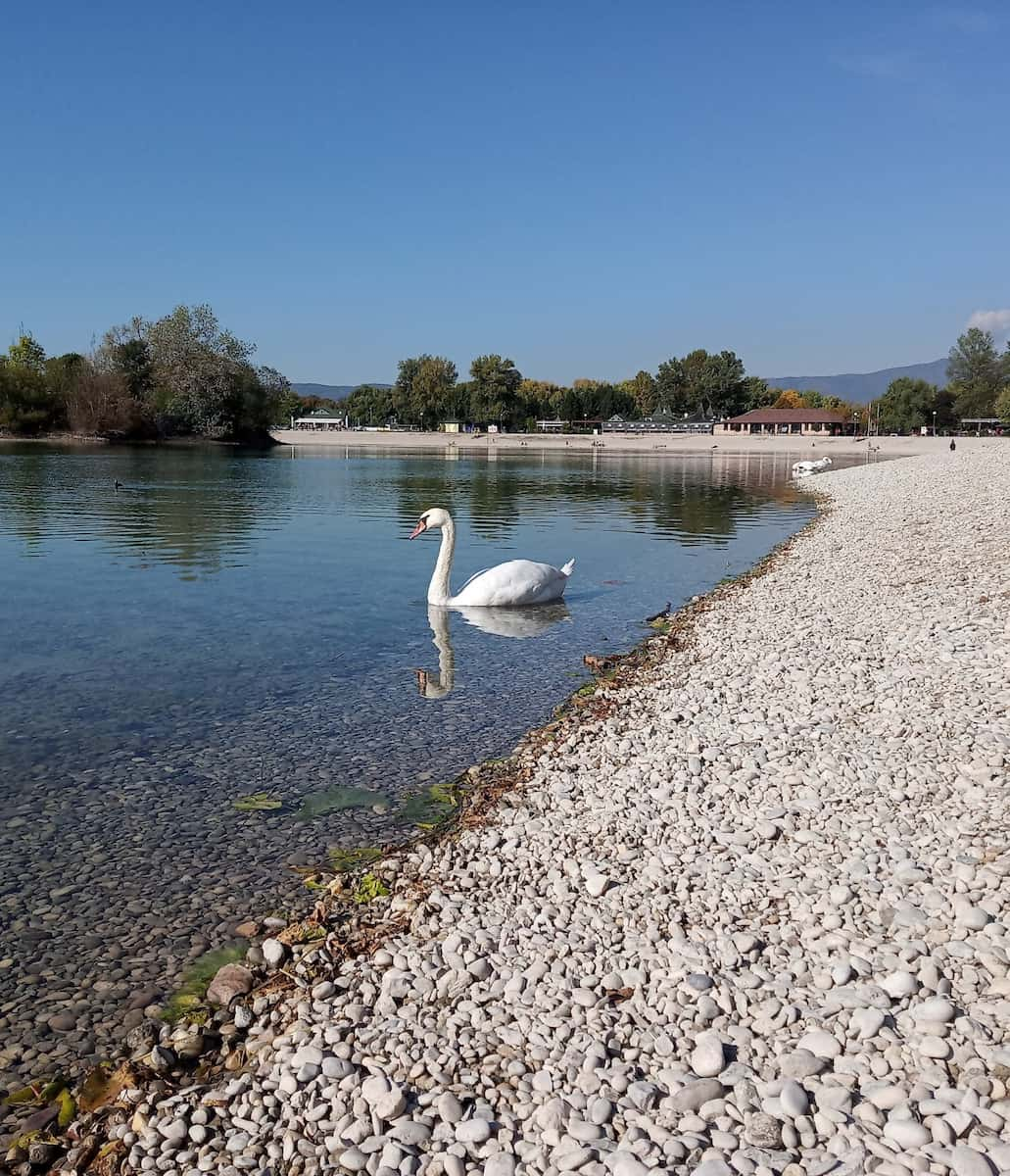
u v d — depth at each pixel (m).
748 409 167.25
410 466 64.06
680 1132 3.72
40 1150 3.93
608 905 5.62
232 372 85.31
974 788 6.90
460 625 13.92
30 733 8.93
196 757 8.42
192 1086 4.30
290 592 16.30
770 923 5.30
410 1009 4.67
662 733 8.82
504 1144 3.72
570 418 166.75
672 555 21.77
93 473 48.34
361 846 6.74
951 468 45.62
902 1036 4.18
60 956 5.39
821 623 13.11
